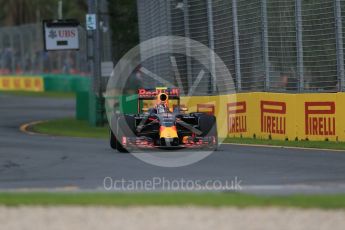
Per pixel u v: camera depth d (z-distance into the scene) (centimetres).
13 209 3080
